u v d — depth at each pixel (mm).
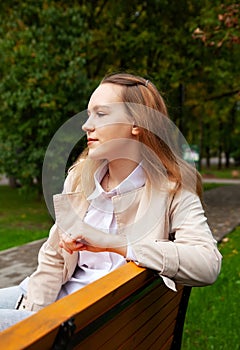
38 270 1912
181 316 2246
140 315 1625
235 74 12359
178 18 11992
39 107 9250
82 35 9703
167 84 11109
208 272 1641
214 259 1670
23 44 9555
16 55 9297
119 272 1470
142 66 11656
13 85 9367
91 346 1267
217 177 28375
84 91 9258
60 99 9148
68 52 9406
